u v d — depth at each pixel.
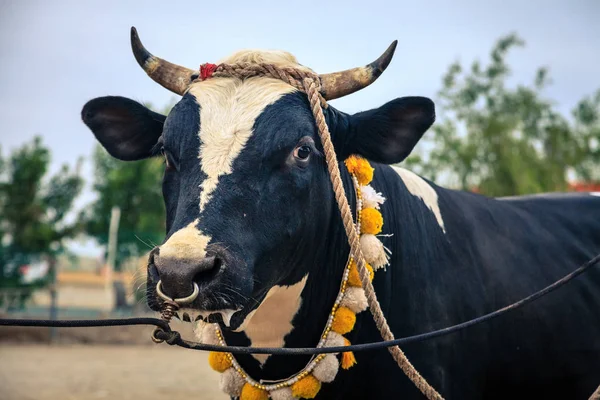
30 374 11.66
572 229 4.71
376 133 3.75
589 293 4.42
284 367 3.69
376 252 3.62
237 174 3.13
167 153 3.32
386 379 3.68
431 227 4.11
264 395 3.71
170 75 3.70
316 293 3.66
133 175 26.77
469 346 3.96
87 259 36.53
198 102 3.33
